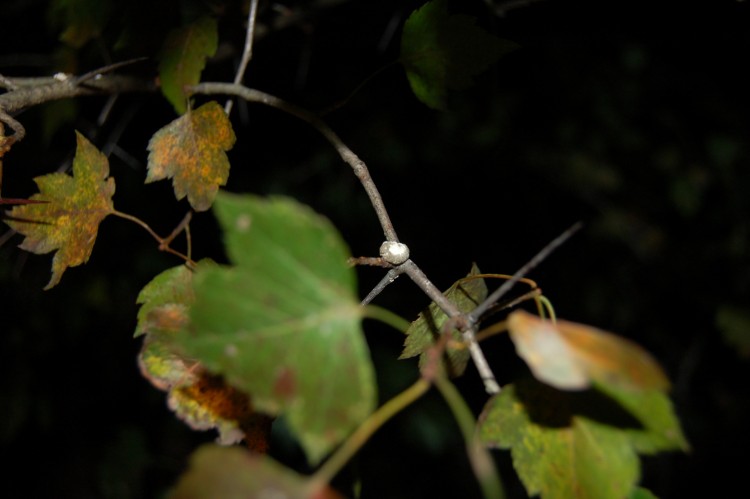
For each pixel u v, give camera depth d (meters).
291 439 0.87
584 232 1.09
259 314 0.29
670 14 0.85
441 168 1.07
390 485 0.97
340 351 0.29
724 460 1.01
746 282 1.09
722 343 1.09
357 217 1.01
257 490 0.28
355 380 0.29
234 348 0.29
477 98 1.05
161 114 0.73
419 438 0.94
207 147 0.39
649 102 1.12
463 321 0.32
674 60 1.09
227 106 0.43
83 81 0.42
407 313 0.97
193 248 0.91
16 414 0.85
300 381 0.29
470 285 0.37
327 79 0.88
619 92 1.09
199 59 0.43
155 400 0.96
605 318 1.08
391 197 1.05
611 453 0.32
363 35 0.73
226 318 0.29
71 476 0.91
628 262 1.10
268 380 0.29
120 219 0.89
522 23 0.78
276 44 0.74
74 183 0.38
